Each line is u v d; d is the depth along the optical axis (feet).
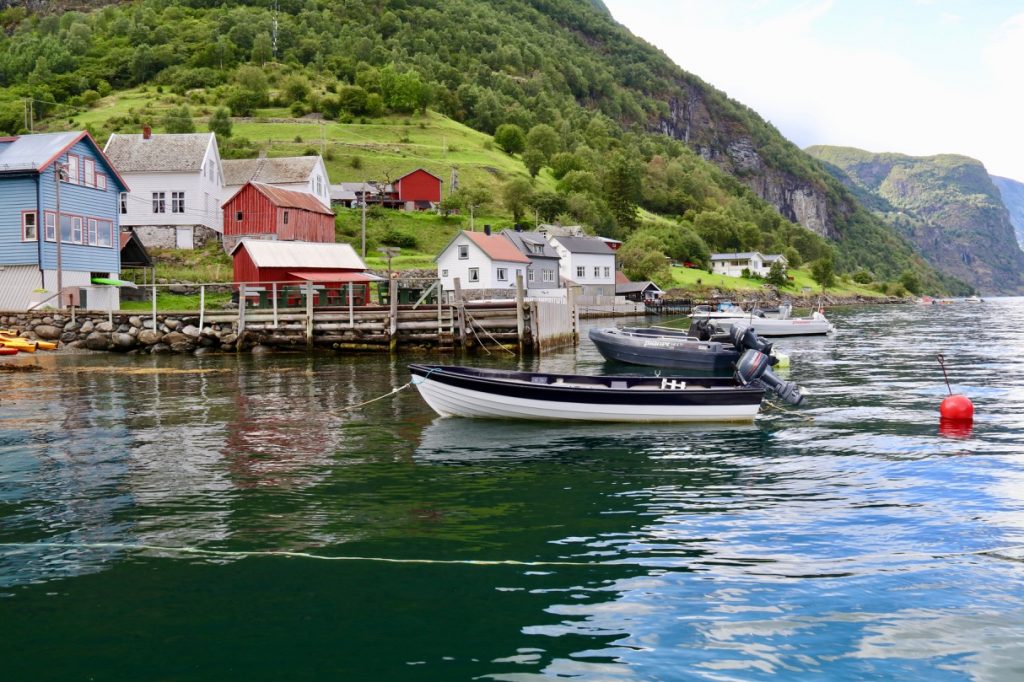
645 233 489.26
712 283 453.17
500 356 129.18
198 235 251.60
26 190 148.15
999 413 69.26
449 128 603.26
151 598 28.94
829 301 542.98
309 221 257.96
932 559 32.32
